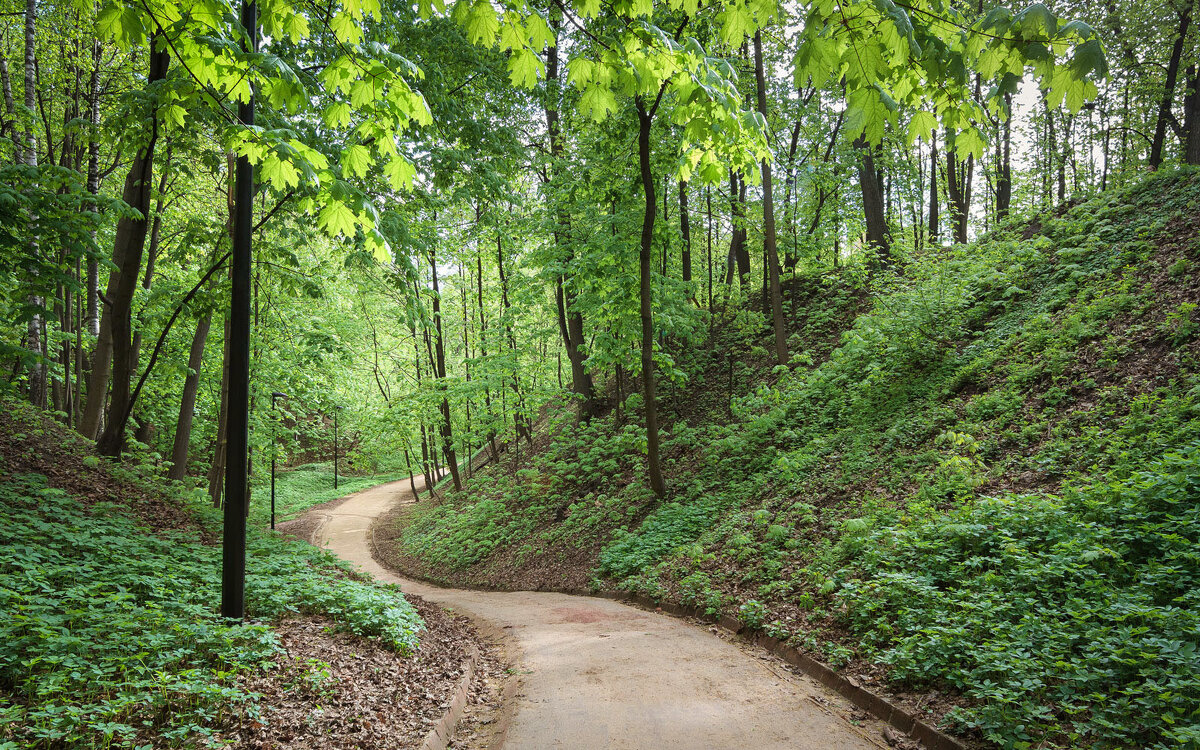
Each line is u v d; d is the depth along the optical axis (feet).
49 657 13.07
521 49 10.92
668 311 52.42
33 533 22.94
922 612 19.52
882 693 17.07
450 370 100.12
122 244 43.96
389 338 100.99
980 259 46.24
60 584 19.17
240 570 20.07
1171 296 30.48
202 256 53.06
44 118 50.65
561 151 62.69
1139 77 59.72
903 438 33.76
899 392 38.45
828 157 66.33
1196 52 55.31
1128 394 26.37
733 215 60.44
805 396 45.42
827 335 56.49
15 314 29.84
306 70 31.50
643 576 36.06
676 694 18.69
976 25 7.50
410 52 38.01
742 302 70.33
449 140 41.45
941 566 22.03
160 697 13.32
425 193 40.42
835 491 33.01
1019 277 42.04
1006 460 27.14
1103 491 21.08
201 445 86.63
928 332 40.86
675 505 42.52
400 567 61.87
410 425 85.61
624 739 15.71
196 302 40.78
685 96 13.60
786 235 62.64
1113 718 13.06
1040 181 81.20
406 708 17.17
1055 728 13.07
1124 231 39.83
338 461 142.72
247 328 20.17
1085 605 16.39
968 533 22.22
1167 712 12.32
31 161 45.93
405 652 21.77
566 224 59.21
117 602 17.56
